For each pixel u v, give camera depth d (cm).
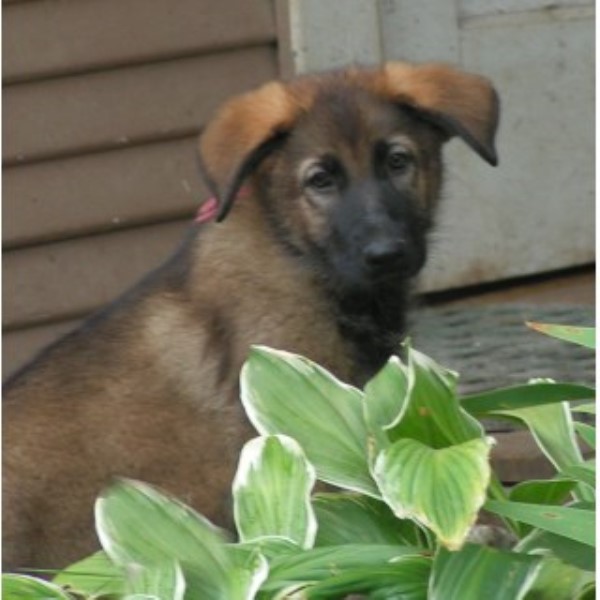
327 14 1052
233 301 728
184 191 1051
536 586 483
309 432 523
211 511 724
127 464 722
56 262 1034
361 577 477
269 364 533
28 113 1020
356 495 535
